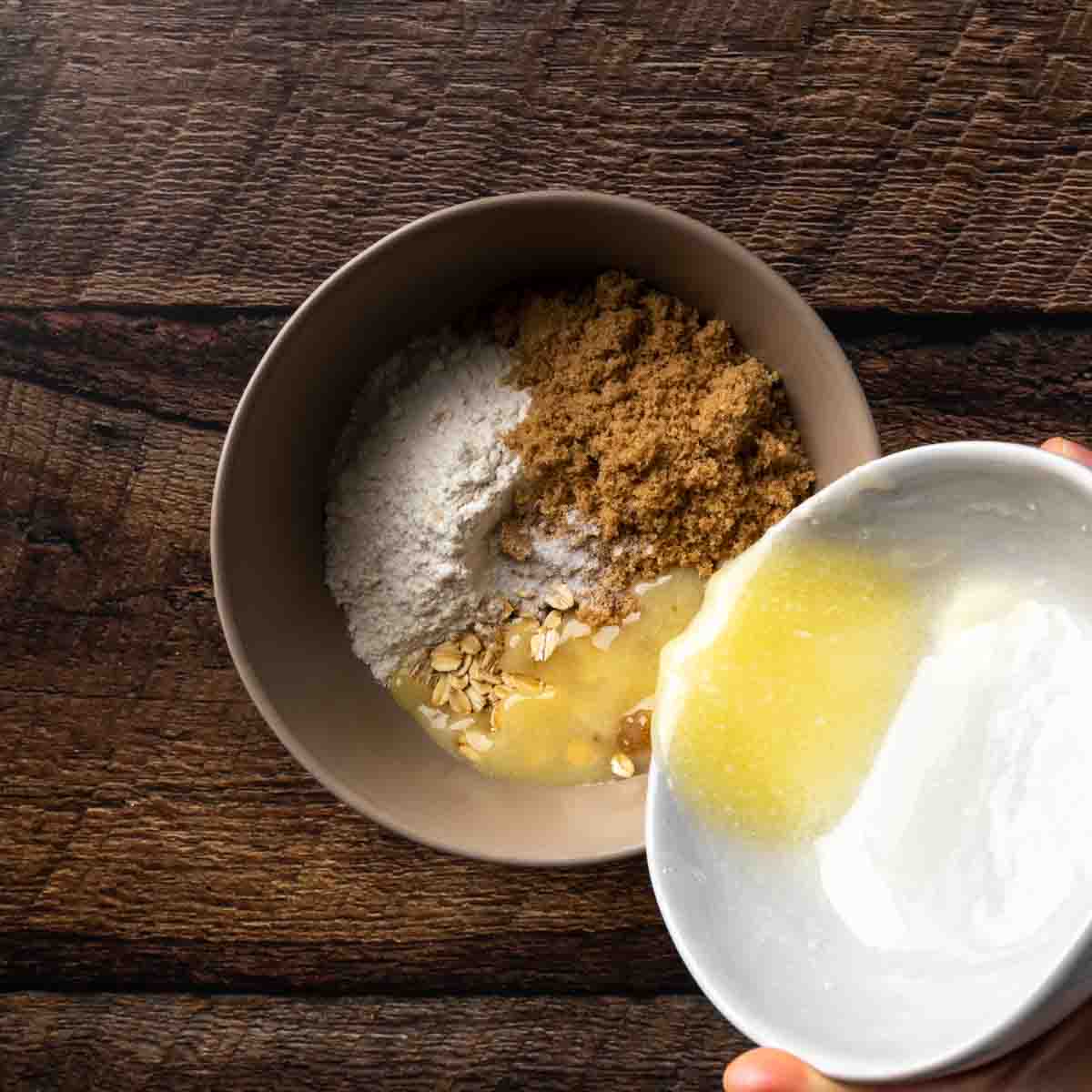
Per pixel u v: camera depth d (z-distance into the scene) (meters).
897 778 0.29
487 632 0.39
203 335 0.42
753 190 0.40
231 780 0.42
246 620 0.36
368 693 0.39
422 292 0.38
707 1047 0.42
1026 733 0.27
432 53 0.41
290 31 0.41
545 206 0.35
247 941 0.43
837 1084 0.29
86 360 0.42
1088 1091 0.29
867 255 0.40
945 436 0.41
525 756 0.39
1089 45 0.40
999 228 0.40
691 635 0.30
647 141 0.40
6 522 0.42
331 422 0.39
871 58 0.40
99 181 0.42
